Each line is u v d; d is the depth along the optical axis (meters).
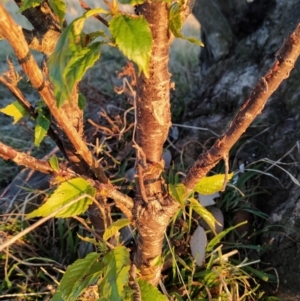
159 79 0.24
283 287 0.48
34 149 0.69
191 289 0.48
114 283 0.27
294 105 0.57
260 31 0.66
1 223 0.54
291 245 0.47
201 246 0.50
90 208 0.38
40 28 0.28
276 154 0.56
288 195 0.52
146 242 0.34
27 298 0.49
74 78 0.17
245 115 0.24
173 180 0.55
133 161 0.61
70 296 0.29
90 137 0.64
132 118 0.66
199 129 0.64
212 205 0.54
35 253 0.54
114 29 0.17
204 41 0.74
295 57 0.21
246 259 0.49
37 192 0.56
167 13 0.21
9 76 0.27
